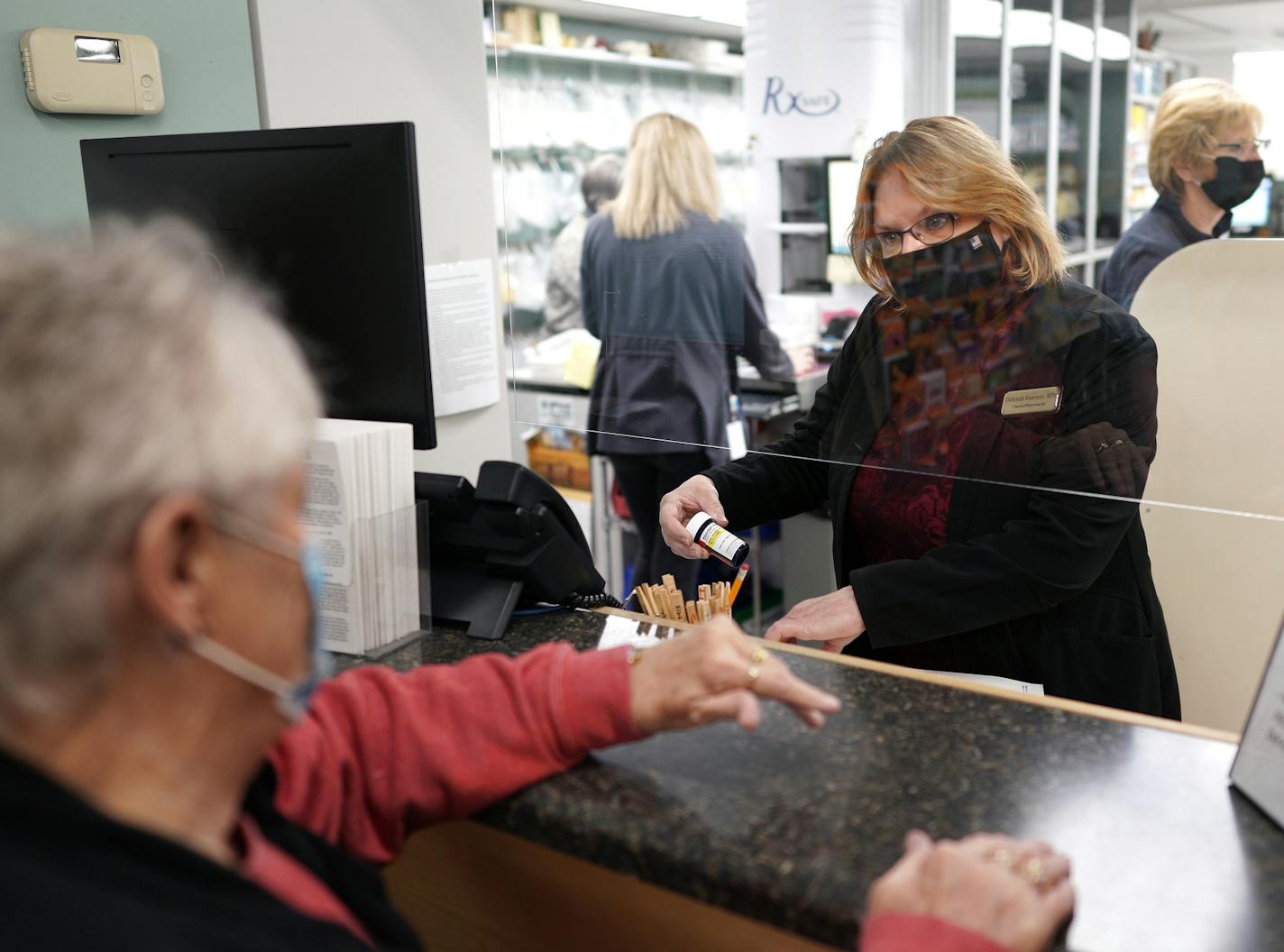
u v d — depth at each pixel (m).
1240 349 0.97
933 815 0.73
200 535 0.50
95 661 0.48
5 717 0.49
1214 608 1.47
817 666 0.99
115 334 0.47
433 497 1.16
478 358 1.69
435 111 1.71
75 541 0.45
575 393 1.38
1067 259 1.01
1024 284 1.04
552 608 1.18
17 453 0.44
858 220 1.08
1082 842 0.70
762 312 1.18
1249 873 0.67
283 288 1.26
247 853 0.60
